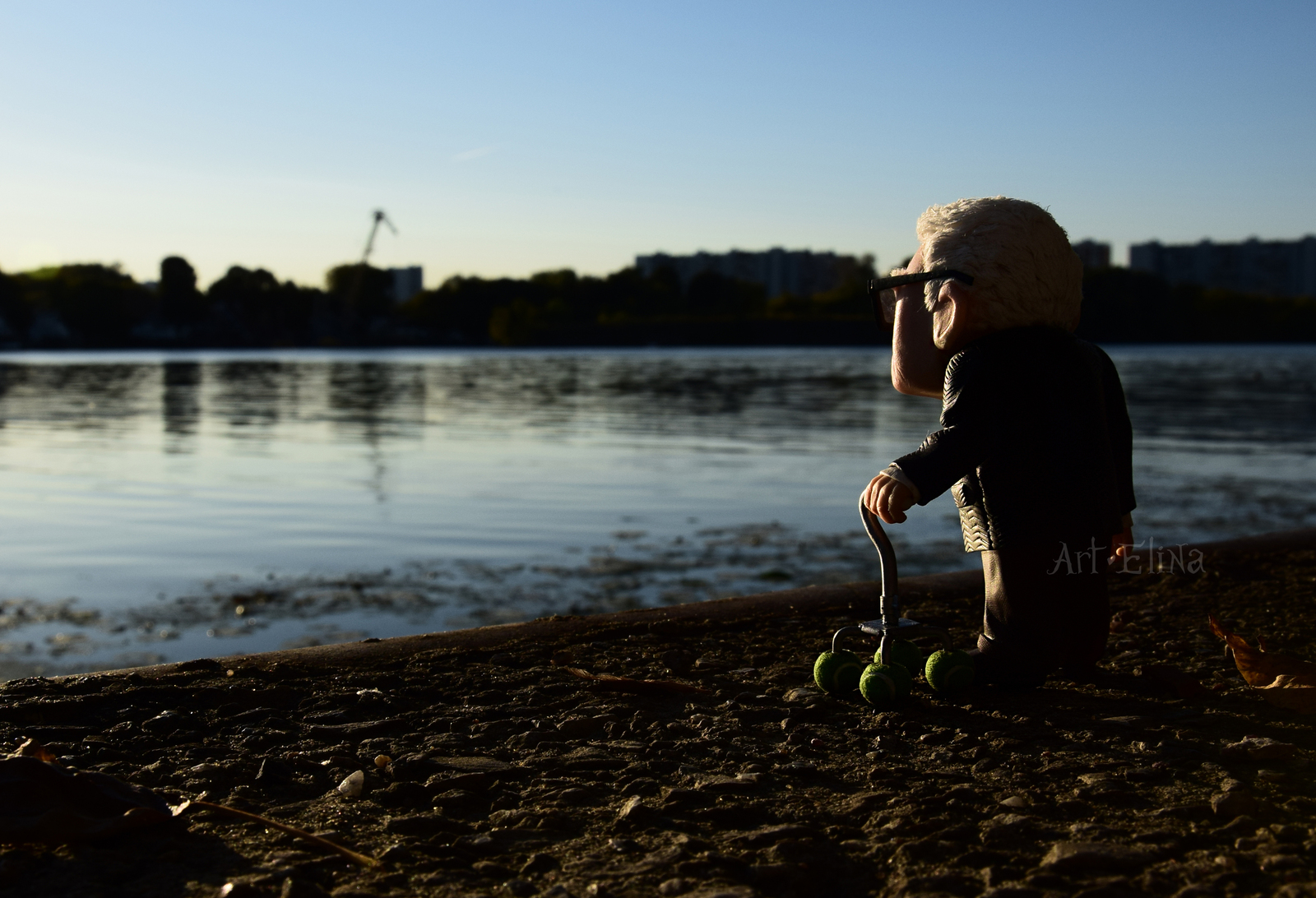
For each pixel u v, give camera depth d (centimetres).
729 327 12269
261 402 3061
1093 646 259
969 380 242
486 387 3956
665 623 315
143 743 211
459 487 1284
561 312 13162
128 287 13350
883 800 185
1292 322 11919
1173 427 2134
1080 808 181
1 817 167
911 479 238
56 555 866
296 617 651
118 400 3172
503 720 230
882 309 274
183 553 872
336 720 229
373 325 13462
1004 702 246
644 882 156
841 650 255
